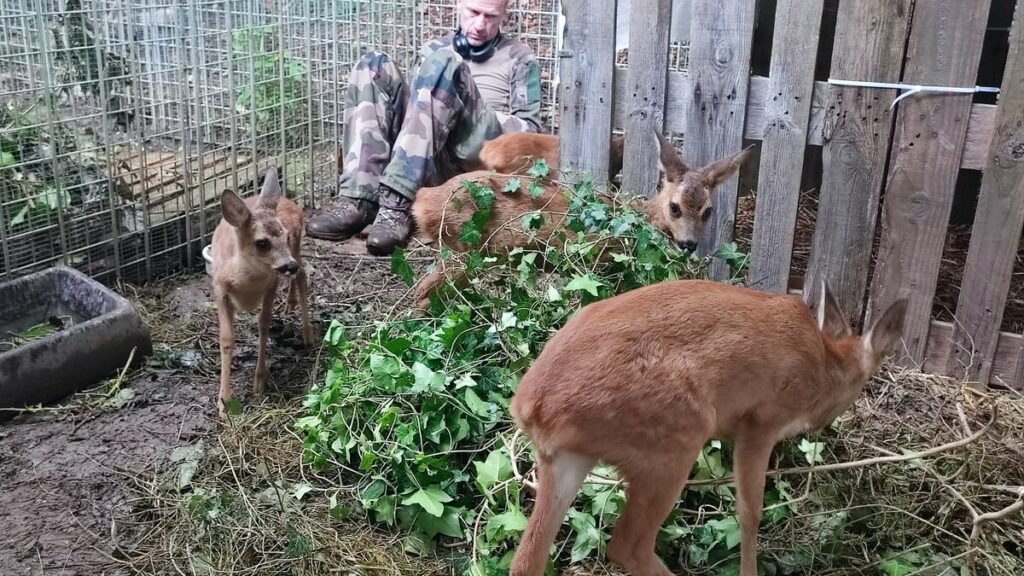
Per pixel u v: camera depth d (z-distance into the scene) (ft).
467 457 12.73
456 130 22.50
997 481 12.90
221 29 20.89
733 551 11.63
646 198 17.44
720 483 11.77
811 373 10.72
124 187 19.17
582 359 9.85
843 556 11.70
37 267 18.01
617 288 14.78
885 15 14.53
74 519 12.29
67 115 18.53
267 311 15.16
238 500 12.28
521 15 27.78
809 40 15.10
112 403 14.93
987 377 15.43
